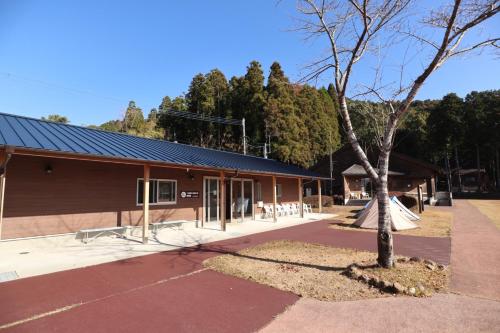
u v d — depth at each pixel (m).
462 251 8.05
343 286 5.17
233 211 14.62
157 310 4.20
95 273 5.87
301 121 32.00
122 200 10.05
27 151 6.26
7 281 5.32
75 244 8.55
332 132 37.03
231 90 35.81
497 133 38.75
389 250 5.81
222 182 11.43
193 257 7.22
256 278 5.59
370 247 8.59
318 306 4.38
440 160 47.94
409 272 5.67
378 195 5.95
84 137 9.09
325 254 7.59
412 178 28.03
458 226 12.92
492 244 9.01
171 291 4.93
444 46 5.27
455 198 34.72
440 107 41.44
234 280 5.50
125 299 4.57
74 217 8.79
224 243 9.12
